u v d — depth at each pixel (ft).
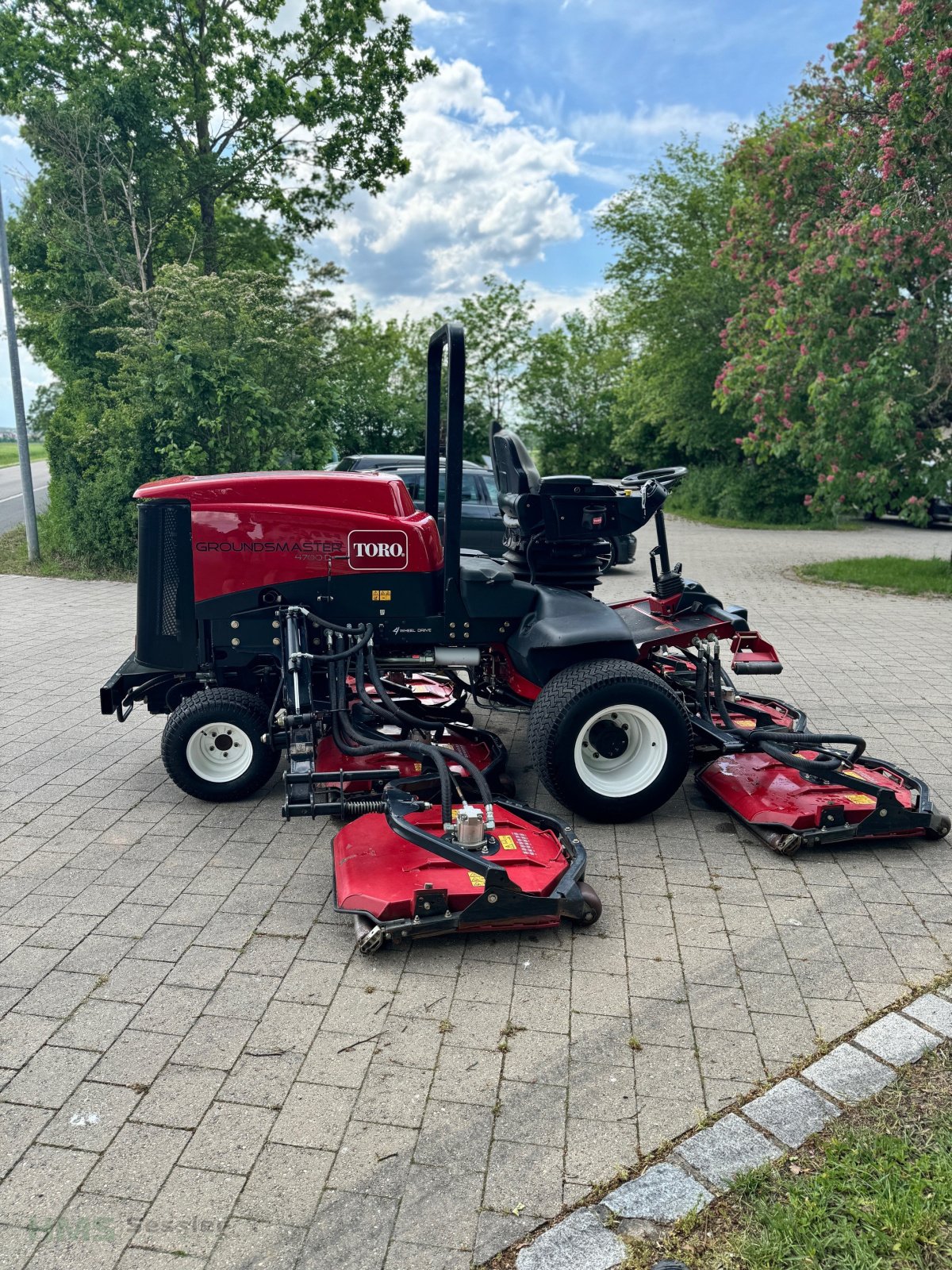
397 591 16.15
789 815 14.74
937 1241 7.68
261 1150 8.82
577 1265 7.57
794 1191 8.18
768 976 11.62
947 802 16.92
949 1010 10.83
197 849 15.16
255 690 17.37
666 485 17.42
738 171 47.44
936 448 40.70
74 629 31.48
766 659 18.70
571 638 15.19
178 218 63.72
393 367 91.81
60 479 46.80
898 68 39.34
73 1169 8.58
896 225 37.91
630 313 89.40
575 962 11.94
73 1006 10.94
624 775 15.80
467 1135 9.02
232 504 15.79
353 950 12.20
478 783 13.50
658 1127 9.12
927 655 28.63
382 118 64.75
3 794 17.39
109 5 56.95
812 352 41.09
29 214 55.88
